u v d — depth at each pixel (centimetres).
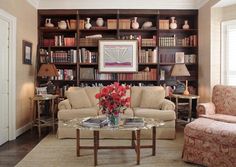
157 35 556
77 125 314
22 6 462
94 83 574
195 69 570
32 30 521
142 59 559
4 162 309
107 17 578
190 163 310
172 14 557
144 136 418
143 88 505
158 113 420
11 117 417
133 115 425
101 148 322
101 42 553
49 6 548
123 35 579
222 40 486
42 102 512
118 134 418
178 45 560
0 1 372
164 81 569
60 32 582
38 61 546
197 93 558
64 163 308
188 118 522
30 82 510
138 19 584
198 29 554
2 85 393
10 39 414
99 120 326
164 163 309
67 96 467
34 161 313
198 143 301
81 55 557
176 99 514
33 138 427
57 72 502
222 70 488
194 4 550
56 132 470
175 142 403
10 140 414
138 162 305
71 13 549
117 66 555
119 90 317
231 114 399
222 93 418
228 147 275
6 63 406
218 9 484
